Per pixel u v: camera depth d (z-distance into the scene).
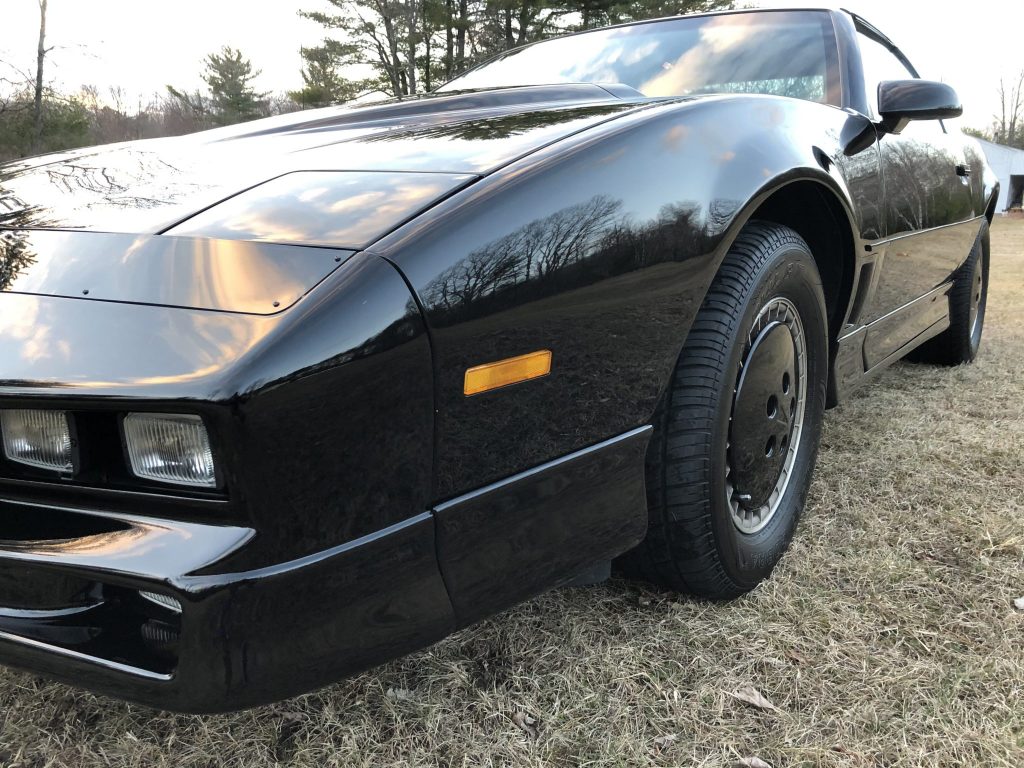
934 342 3.63
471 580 1.09
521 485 1.13
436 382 1.00
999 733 1.28
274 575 0.90
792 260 1.64
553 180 1.17
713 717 1.33
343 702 1.36
